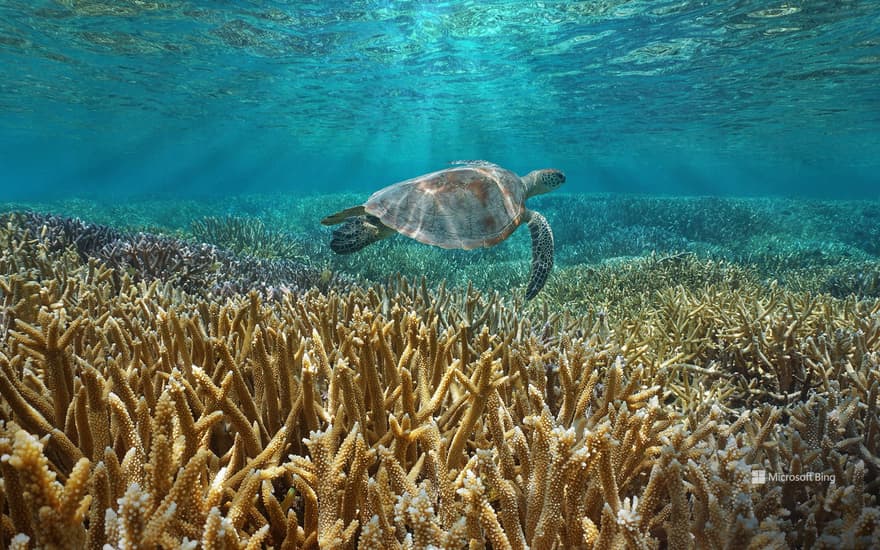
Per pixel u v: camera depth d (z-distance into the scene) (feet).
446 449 7.09
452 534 4.53
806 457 7.63
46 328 7.31
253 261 27.61
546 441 5.84
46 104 110.22
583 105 102.32
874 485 8.20
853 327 16.44
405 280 17.90
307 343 9.60
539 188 24.09
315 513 5.95
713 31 57.41
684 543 5.60
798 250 53.06
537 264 21.90
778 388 13.94
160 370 8.60
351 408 7.12
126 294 14.58
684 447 6.94
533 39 63.16
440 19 56.70
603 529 5.34
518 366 9.36
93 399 6.24
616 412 7.84
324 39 64.03
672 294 23.43
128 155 280.92
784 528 6.28
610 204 82.99
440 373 8.64
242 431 6.70
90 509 5.05
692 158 221.05
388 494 5.85
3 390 5.90
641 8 51.98
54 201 108.17
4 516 4.87
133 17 56.03
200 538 5.14
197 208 94.63
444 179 19.69
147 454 6.23
